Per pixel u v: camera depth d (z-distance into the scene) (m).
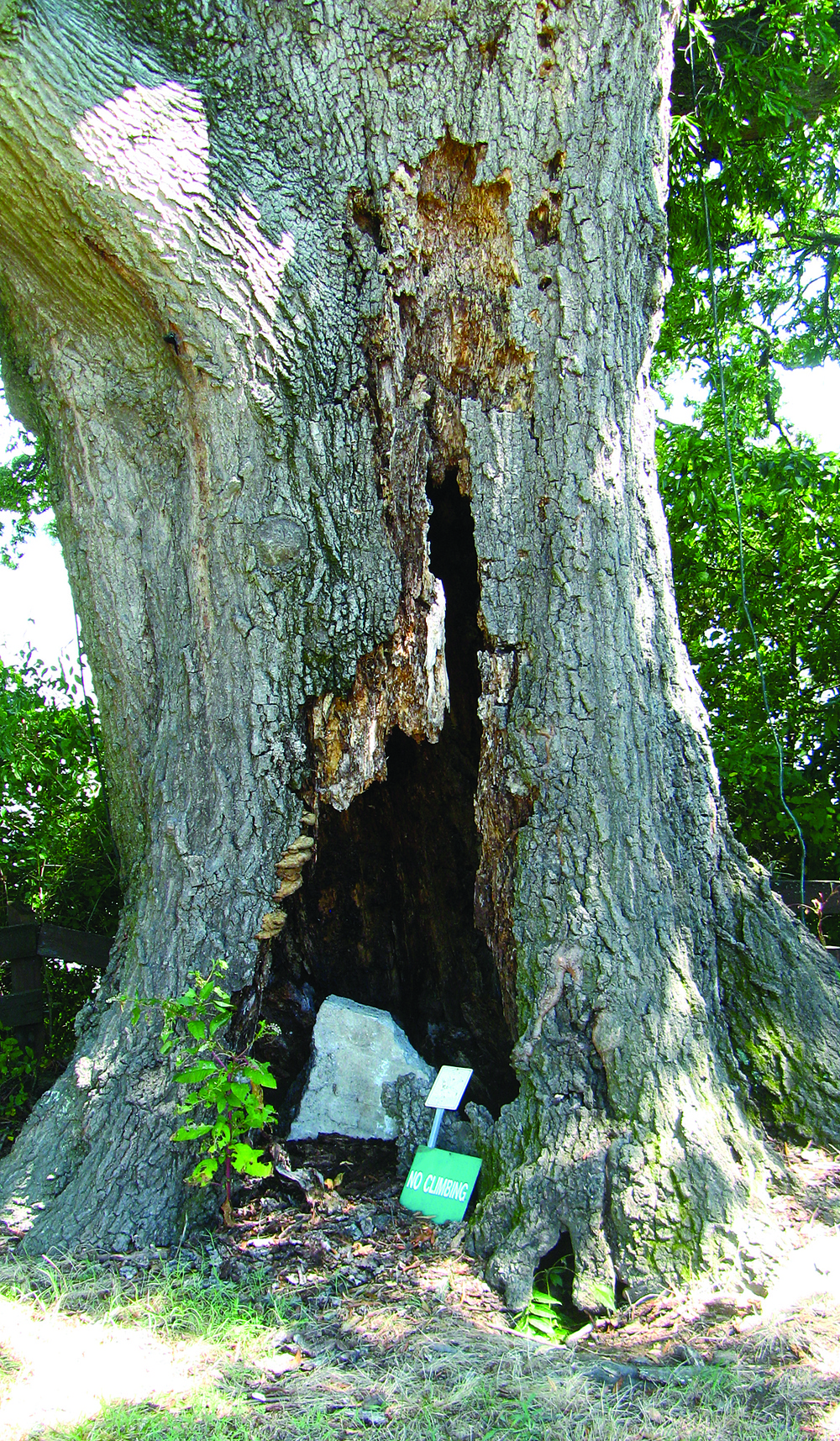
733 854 3.81
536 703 3.59
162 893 3.60
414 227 3.81
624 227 3.75
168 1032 3.15
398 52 3.75
